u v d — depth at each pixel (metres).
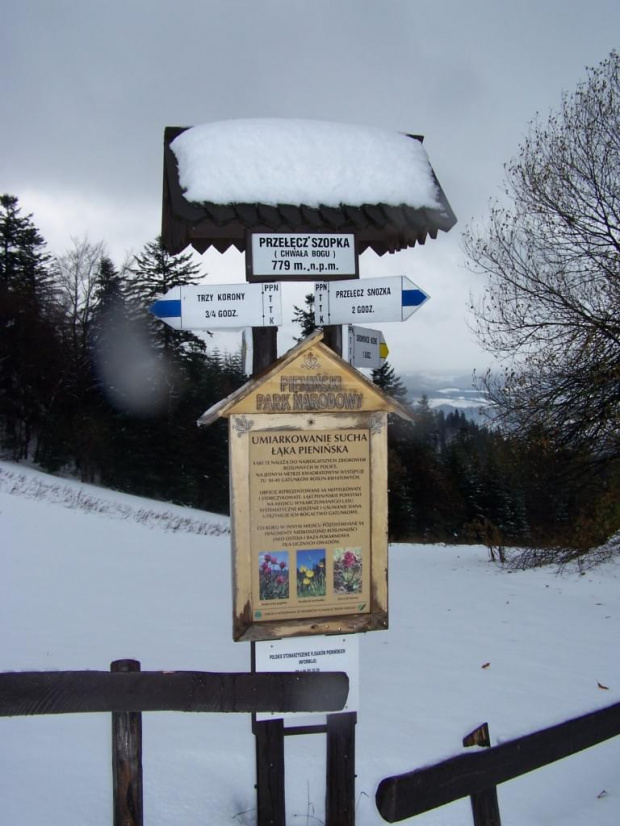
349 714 3.84
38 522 17.05
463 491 52.34
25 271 50.88
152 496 46.16
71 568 12.89
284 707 3.10
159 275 49.12
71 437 43.47
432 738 5.17
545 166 15.16
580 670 7.23
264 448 3.73
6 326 44.75
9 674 2.77
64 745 4.64
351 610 3.85
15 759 4.32
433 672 7.11
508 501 50.50
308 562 3.79
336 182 4.18
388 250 5.32
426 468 52.12
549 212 15.19
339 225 4.07
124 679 2.89
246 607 3.71
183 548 17.20
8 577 11.55
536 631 9.10
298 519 3.78
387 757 4.76
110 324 48.88
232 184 4.00
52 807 3.82
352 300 4.13
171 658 7.38
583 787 4.81
